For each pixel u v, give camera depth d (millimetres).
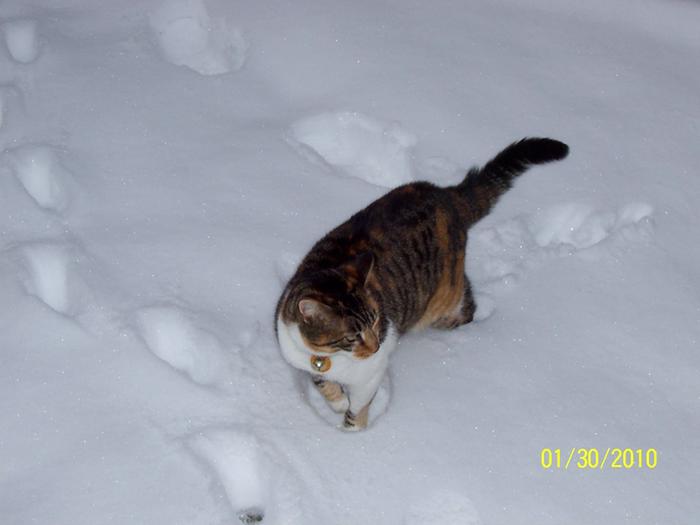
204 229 2531
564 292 2525
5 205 2518
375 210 2289
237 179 2639
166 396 2244
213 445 2199
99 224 2521
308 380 2344
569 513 2166
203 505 2109
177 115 2770
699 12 3150
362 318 2119
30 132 2688
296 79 2900
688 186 2756
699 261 2609
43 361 2270
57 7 3037
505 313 2486
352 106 2830
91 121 2727
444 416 2283
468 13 3119
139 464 2146
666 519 2172
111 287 2400
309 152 2738
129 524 2078
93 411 2211
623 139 2836
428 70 2936
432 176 2715
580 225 2699
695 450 2271
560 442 2260
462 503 2168
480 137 2795
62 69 2844
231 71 2953
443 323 2434
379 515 2141
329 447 2221
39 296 2416
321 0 3084
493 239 2611
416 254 2260
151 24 3027
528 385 2346
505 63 2982
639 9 3164
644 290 2535
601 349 2420
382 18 3062
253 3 3053
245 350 2340
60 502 2092
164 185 2609
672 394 2357
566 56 3025
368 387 2209
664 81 2994
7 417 2188
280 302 2248
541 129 2832
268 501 2168
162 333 2365
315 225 2568
